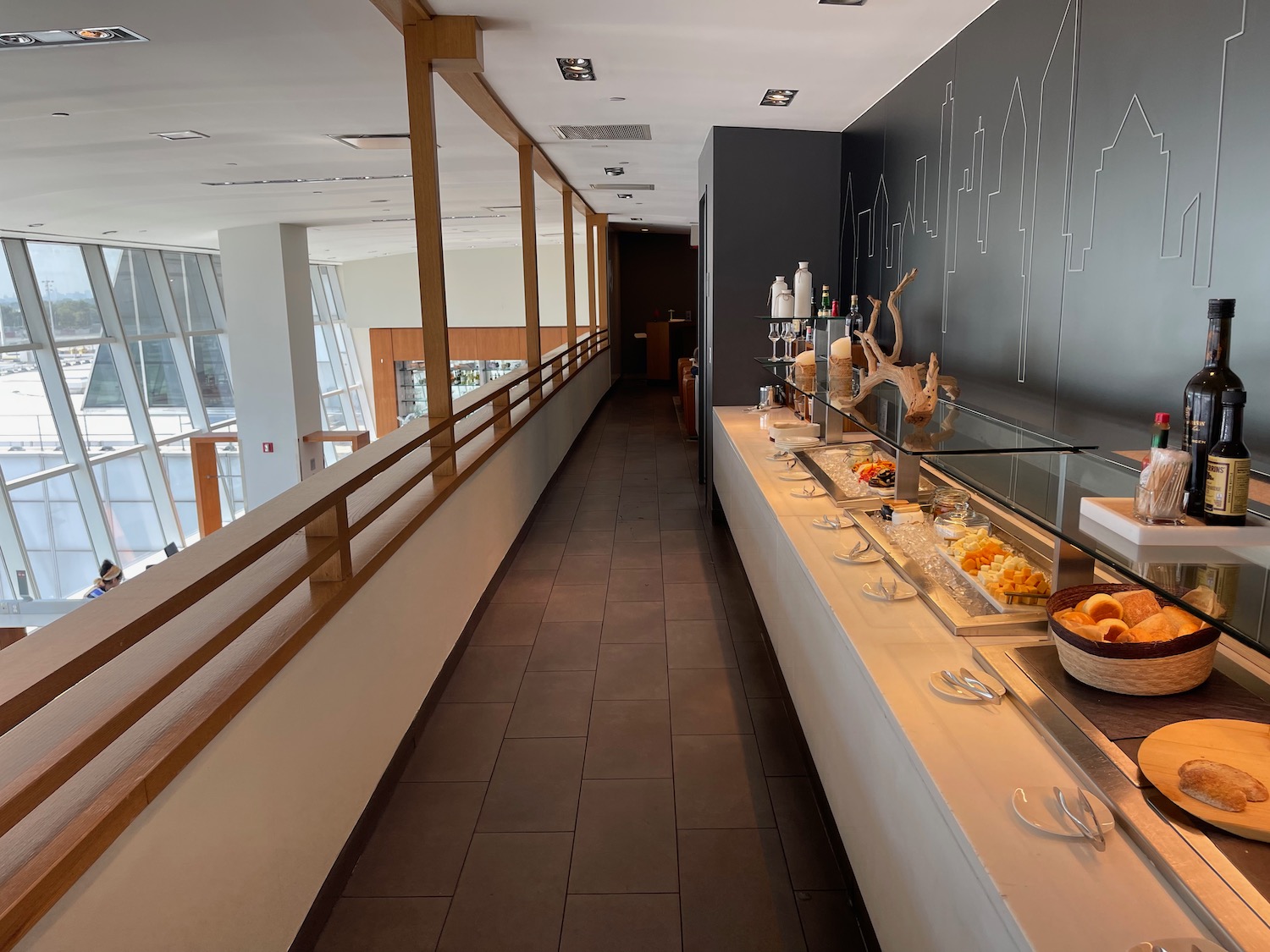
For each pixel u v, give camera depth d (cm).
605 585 471
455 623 370
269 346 1016
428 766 288
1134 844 125
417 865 236
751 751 292
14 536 809
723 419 527
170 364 1088
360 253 1502
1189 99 202
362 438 1059
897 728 163
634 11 326
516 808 262
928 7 317
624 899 220
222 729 168
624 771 282
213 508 1080
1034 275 284
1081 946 106
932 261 379
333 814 224
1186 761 133
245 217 880
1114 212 235
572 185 882
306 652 212
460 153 632
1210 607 114
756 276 550
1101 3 240
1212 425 146
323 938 209
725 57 383
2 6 279
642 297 1738
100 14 289
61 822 128
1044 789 139
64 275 923
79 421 912
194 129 468
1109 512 154
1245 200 183
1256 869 114
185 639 171
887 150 443
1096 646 157
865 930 200
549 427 720
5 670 122
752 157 536
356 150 564
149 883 143
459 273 1719
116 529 939
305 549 228
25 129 432
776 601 321
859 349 423
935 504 274
